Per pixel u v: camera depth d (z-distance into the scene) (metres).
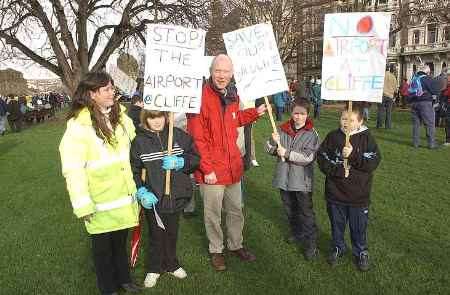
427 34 57.69
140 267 4.44
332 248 4.39
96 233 3.56
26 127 23.14
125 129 3.72
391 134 12.24
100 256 3.66
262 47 4.37
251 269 4.27
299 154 4.42
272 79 4.39
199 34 3.97
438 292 3.71
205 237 5.12
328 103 33.56
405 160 8.64
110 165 3.52
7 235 5.36
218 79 4.03
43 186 7.86
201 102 4.07
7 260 4.63
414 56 59.34
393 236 4.84
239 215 4.42
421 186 6.70
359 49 4.06
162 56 3.88
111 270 3.75
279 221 5.54
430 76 9.69
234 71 4.39
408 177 7.28
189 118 4.24
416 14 27.09
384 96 13.20
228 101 4.18
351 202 4.10
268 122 17.22
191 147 4.01
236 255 4.57
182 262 4.46
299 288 3.86
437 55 56.66
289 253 4.59
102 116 3.50
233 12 27.23
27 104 26.08
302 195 4.54
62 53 21.05
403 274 4.02
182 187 3.94
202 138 4.13
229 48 4.40
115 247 3.81
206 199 4.22
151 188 3.83
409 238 4.79
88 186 3.48
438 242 4.66
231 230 4.46
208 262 4.45
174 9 19.91
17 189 7.74
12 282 4.16
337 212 4.22
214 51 23.66
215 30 23.48
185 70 3.94
